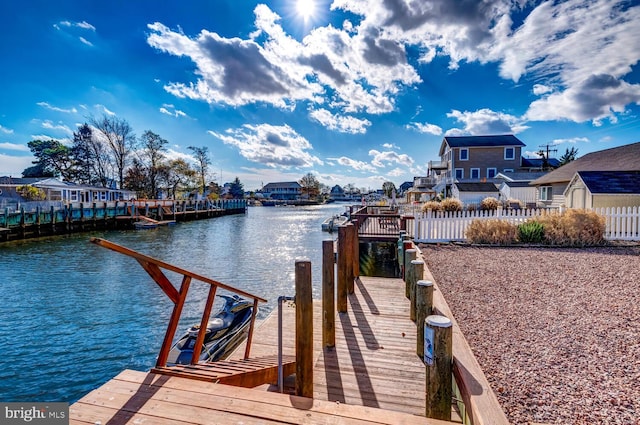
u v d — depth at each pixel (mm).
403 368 3594
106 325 8281
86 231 28438
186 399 2225
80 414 2047
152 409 2109
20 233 22438
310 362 3008
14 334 7809
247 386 2891
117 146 49062
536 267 7477
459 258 8773
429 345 2148
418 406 2949
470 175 38344
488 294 5531
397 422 2033
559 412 2451
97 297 10289
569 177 18906
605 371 3041
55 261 15516
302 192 107938
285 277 13000
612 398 2617
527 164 44562
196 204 43812
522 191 27844
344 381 3363
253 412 2117
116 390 2307
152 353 6996
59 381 6051
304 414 2109
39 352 7016
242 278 12859
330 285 4059
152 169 51875
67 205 26391
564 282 6145
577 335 3846
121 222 32000
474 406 1801
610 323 4176
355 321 4922
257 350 4652
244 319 7312
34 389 5828
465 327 4172
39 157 55531
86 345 7305
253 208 81312
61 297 10289
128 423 1973
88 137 51281
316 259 16625
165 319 8633
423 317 3170
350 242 6223
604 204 14578
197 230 30312
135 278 12438
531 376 2980
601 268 7195
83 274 13047
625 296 5219
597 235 10469
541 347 3562
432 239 11805
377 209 24688
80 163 53281
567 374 3006
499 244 10969
